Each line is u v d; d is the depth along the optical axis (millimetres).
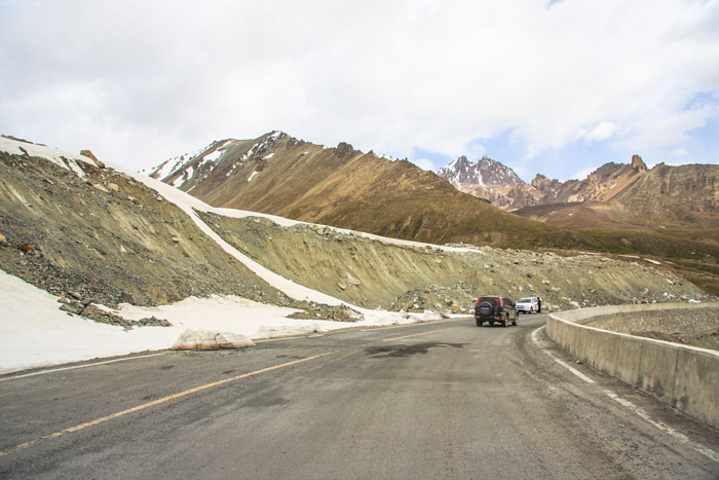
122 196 28969
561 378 8703
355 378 8391
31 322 12891
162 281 22344
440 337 17531
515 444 4715
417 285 48156
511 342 16016
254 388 7355
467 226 195500
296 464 4066
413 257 53875
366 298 40906
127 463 4027
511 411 6102
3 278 14812
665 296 72750
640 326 45688
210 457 4215
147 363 9664
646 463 4195
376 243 52344
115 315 15883
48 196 22422
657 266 127812
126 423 5273
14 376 8000
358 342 14938
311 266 41062
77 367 9023
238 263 32469
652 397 7016
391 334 18609
